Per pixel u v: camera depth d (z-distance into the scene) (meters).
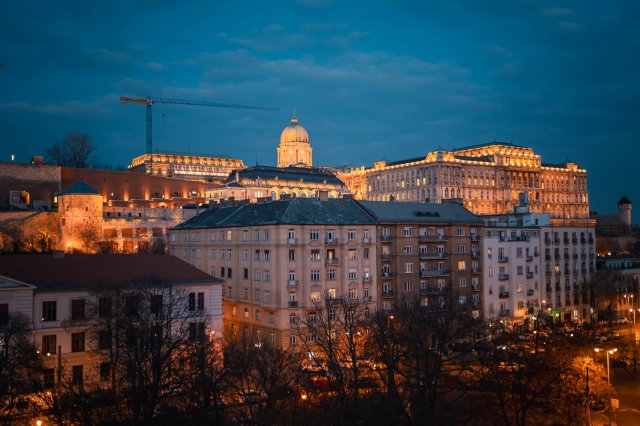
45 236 197.38
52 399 77.19
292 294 119.56
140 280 88.19
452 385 90.69
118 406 72.06
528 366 85.19
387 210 137.00
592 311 164.25
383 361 84.06
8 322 82.62
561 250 165.12
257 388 78.50
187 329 81.81
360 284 126.94
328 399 82.00
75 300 88.94
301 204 127.12
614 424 82.88
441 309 105.75
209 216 151.00
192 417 69.06
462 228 142.75
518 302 152.25
